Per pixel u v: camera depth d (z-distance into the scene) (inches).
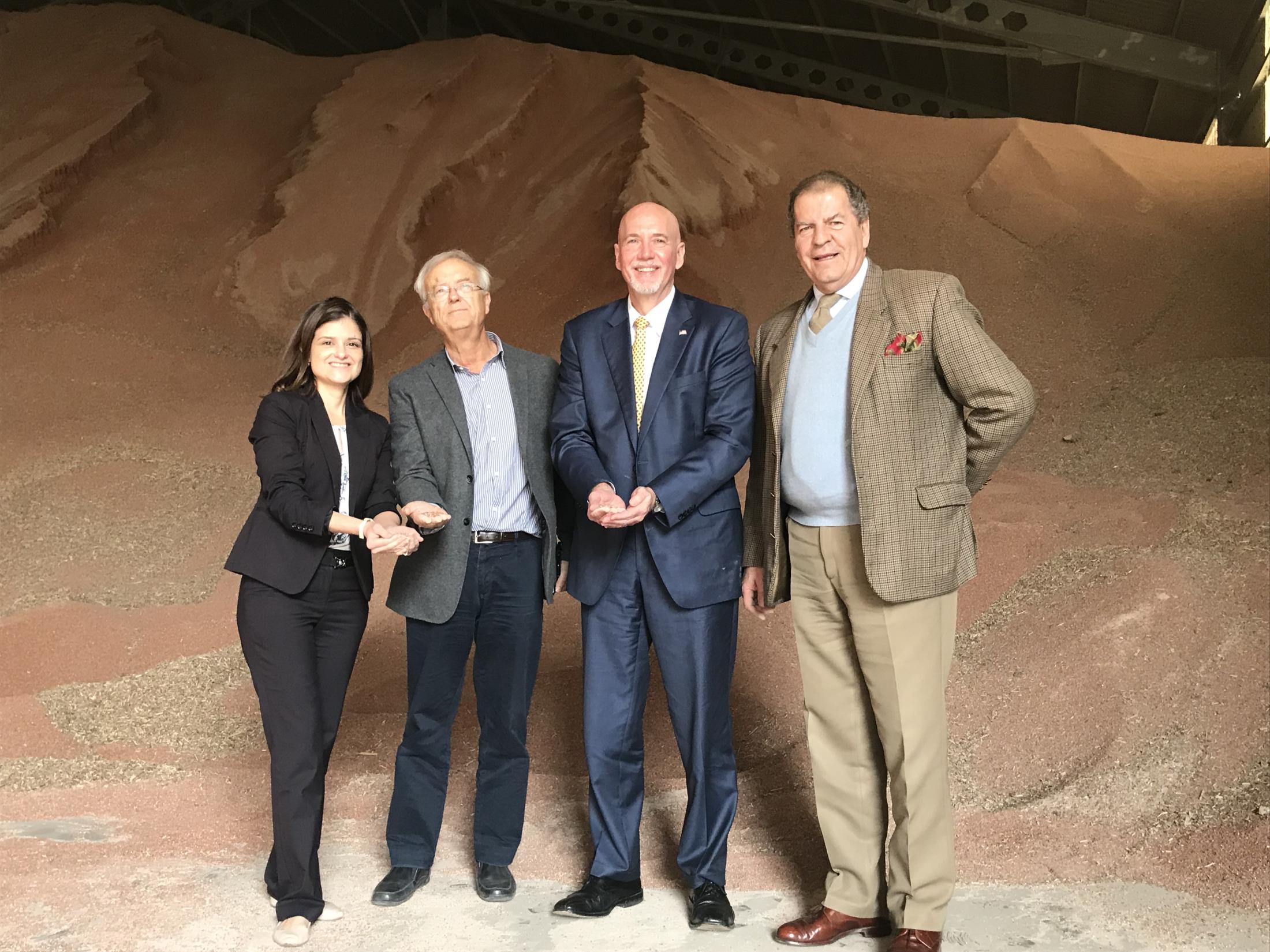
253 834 146.8
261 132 541.3
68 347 402.3
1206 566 201.3
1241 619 180.9
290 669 116.8
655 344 124.1
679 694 120.9
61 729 194.7
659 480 115.5
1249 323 347.3
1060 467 281.9
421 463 128.4
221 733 192.4
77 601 255.1
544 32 989.2
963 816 144.9
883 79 850.1
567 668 209.6
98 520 293.6
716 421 120.3
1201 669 170.2
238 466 323.9
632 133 478.6
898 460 107.7
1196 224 415.2
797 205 113.0
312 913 115.7
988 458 109.0
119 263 457.7
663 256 121.4
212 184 504.4
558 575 135.0
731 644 123.1
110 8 603.2
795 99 529.7
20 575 268.2
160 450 332.5
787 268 431.5
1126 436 291.1
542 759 177.9
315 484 121.3
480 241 464.8
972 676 187.5
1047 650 187.6
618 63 546.3
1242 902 115.9
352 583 122.5
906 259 420.5
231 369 399.2
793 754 173.9
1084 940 109.3
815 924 112.3
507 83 533.0
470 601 127.9
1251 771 145.3
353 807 157.8
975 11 680.4
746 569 127.9
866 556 107.6
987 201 450.9
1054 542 231.8
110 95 536.1
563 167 486.6
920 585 107.1
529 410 130.6
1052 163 470.6
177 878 131.4
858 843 114.3
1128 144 483.2
